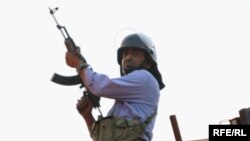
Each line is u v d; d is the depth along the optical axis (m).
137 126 6.23
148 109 6.41
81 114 6.94
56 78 7.10
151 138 6.49
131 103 6.37
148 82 6.45
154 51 6.93
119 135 6.18
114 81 6.31
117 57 7.00
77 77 7.07
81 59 6.65
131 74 6.44
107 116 6.30
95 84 6.36
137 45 6.75
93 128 6.44
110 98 6.38
